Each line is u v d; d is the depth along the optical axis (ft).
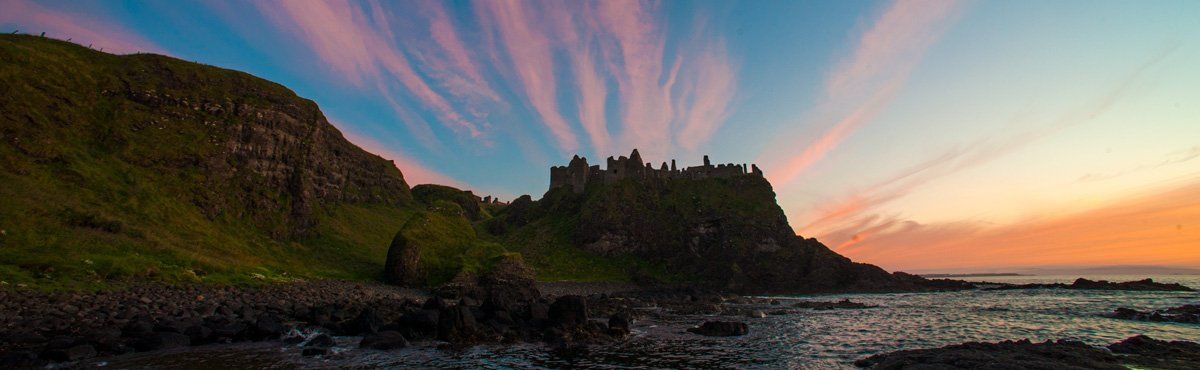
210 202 244.42
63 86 231.50
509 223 500.33
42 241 146.30
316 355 86.89
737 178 499.92
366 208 389.80
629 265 407.44
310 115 350.64
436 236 258.57
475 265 239.30
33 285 110.52
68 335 84.64
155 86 273.33
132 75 272.10
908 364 75.31
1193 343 94.07
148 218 202.49
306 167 325.01
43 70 227.61
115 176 215.10
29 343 79.10
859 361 86.02
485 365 84.48
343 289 188.24
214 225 235.81
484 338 106.63
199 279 153.17
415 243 241.35
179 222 214.69
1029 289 345.10
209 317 107.55
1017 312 178.91
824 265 373.40
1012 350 87.81
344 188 378.53
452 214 286.25
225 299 132.26
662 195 483.92
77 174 198.59
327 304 143.43
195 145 259.39
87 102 237.45
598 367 85.25
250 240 244.63
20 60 220.43
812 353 99.71
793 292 340.59
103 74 258.37
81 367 71.51
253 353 87.04
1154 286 330.95
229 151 274.36
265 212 270.67
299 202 293.23
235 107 294.25
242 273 175.83
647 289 343.67
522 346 102.32
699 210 452.35
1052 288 349.20
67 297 105.81
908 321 157.07
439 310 119.96
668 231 436.76
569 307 121.90
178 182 239.30
